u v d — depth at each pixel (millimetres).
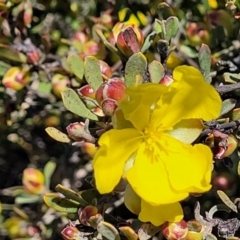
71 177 215
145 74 131
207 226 140
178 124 128
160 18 155
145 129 127
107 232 130
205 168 122
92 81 133
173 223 129
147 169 125
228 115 142
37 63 185
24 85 186
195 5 201
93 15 211
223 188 180
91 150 169
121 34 143
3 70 188
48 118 213
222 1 183
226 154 138
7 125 215
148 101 124
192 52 192
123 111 121
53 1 207
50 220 205
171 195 122
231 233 142
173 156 126
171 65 189
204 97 122
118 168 122
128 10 200
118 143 122
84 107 134
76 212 141
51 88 187
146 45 150
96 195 139
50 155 238
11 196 232
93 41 188
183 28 199
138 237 130
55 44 198
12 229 210
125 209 188
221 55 184
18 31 186
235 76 155
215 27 185
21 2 184
